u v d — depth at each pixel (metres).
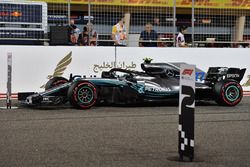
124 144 5.80
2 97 11.65
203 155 5.26
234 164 4.88
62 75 12.16
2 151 5.37
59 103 9.38
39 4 12.45
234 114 8.59
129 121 7.64
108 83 9.48
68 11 12.96
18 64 11.81
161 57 12.79
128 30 13.34
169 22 13.69
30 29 12.39
